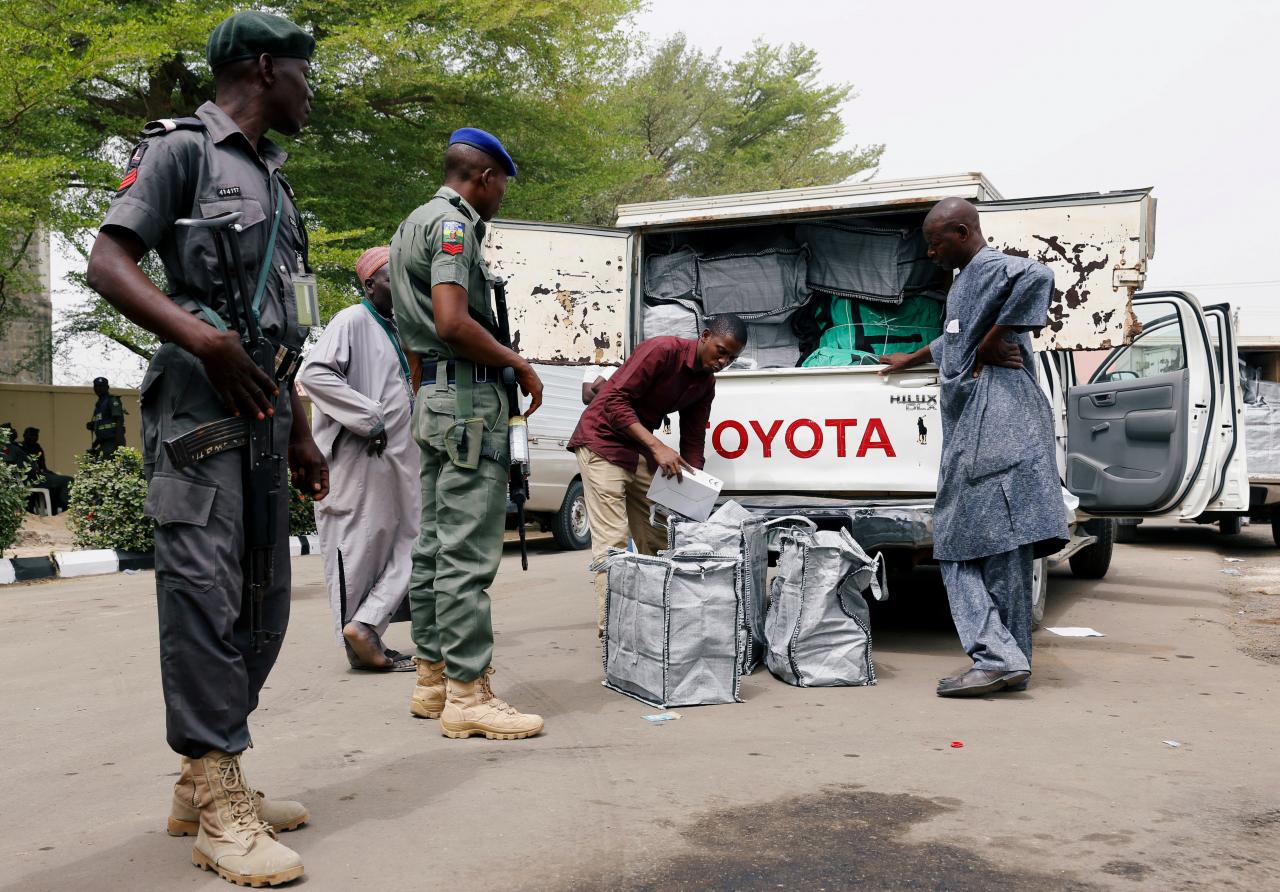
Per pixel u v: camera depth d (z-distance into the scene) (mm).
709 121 30062
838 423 5434
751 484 5609
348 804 3105
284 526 2771
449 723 3844
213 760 2607
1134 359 8609
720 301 5918
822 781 3293
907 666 5117
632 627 4453
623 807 3062
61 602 7297
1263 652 5426
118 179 11609
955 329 4547
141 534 9492
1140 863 2648
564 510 10820
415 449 5082
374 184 14234
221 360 2434
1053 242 4941
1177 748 3658
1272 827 2896
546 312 5789
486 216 3922
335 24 12961
